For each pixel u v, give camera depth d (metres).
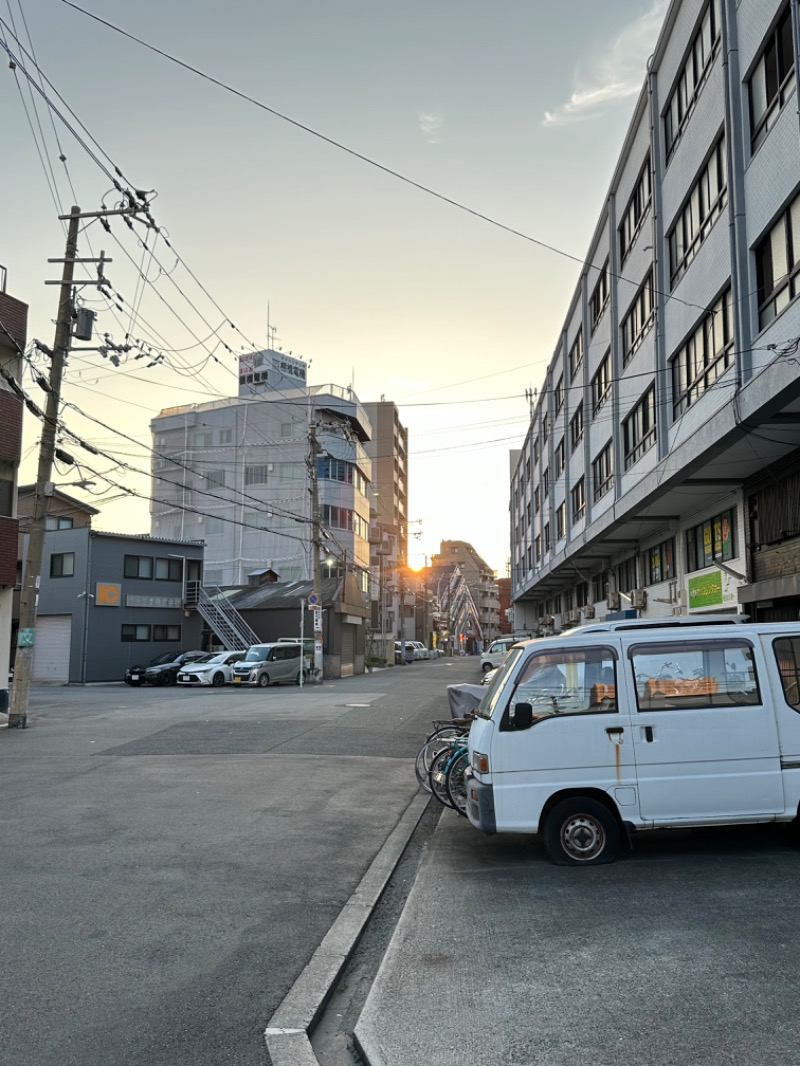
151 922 5.48
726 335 16.11
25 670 17.98
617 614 27.47
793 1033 3.72
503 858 7.25
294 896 6.13
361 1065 3.73
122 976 4.56
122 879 6.49
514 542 68.31
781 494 15.66
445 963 4.76
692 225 18.11
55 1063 3.57
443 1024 3.95
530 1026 3.89
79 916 5.59
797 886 6.03
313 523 36.81
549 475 42.56
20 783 10.90
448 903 5.95
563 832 6.81
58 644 38.00
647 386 21.97
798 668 7.05
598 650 7.04
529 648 7.13
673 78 19.05
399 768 12.30
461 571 134.62
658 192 20.27
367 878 6.63
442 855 7.51
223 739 15.34
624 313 24.72
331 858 7.27
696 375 18.02
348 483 59.44
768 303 14.12
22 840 7.77
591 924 5.33
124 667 38.59
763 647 7.06
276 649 34.22
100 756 13.36
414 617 99.38
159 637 40.41
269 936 5.25
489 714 7.17
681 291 18.88
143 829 8.26
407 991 4.37
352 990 4.63
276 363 62.47
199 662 34.69
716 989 4.21
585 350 30.73
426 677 41.09
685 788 6.77
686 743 6.82
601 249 27.86
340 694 27.22
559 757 6.81
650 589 25.45
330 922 5.57
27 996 4.27
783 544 15.44
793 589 14.33
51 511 47.56
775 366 12.04
